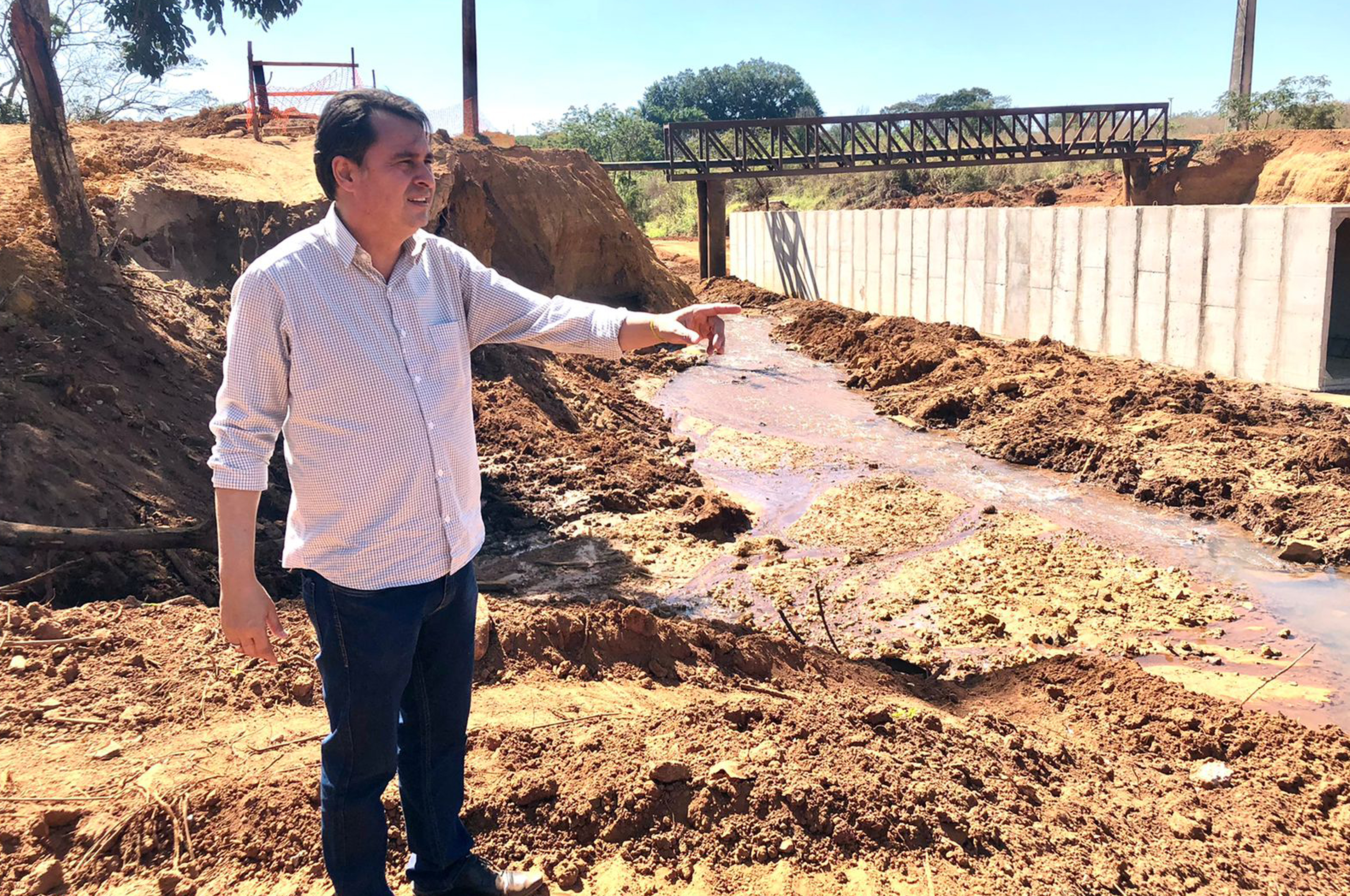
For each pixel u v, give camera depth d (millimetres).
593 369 16375
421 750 2994
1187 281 14719
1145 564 8578
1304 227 12867
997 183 38219
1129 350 15938
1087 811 4234
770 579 8445
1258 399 12766
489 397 12414
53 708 4203
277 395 2578
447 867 3125
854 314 22391
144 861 3342
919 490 10758
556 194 20312
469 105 21391
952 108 54531
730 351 20156
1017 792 4184
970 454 12289
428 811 3037
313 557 2629
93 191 11844
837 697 5152
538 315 3084
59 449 7496
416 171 2578
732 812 3623
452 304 2896
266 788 3617
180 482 8172
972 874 3508
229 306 11602
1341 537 8586
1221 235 14094
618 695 4859
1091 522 9672
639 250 22344
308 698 4461
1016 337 18516
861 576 8508
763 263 29547
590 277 21672
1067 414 12609
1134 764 5117
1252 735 5480
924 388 15469
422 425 2658
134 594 6934
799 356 19703
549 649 5141
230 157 14797
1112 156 29609
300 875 3289
